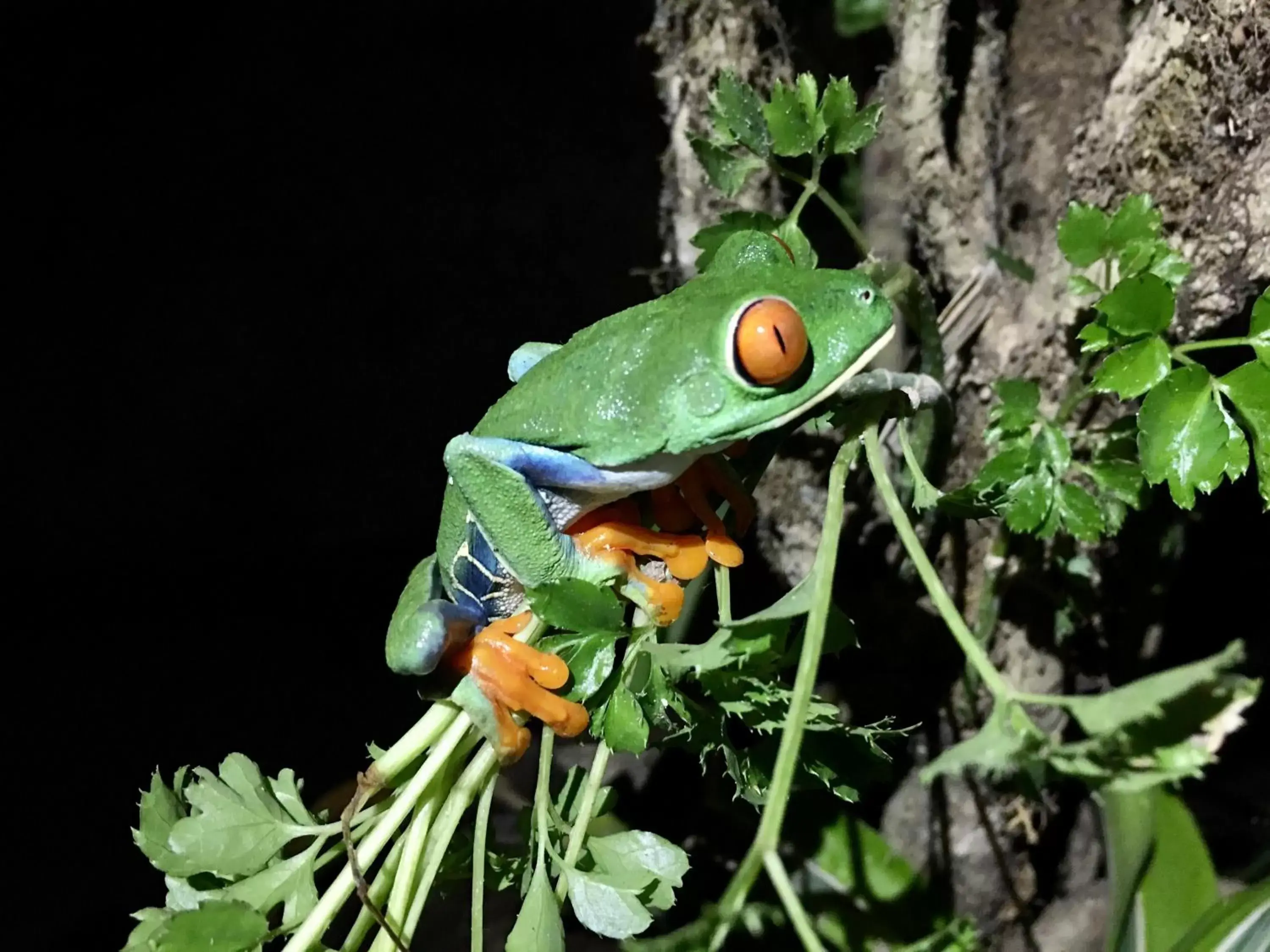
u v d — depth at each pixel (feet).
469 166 1.02
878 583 0.83
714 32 0.74
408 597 0.63
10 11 0.86
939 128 0.73
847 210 0.83
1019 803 0.82
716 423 0.56
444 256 1.06
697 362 0.56
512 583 0.61
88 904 0.97
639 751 0.52
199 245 1.04
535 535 0.57
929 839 0.84
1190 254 0.66
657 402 0.56
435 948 0.90
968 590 0.80
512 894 0.93
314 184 1.03
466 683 0.55
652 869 0.53
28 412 1.05
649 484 0.59
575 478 0.58
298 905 0.54
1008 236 0.76
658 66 0.77
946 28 0.72
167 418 1.10
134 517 1.14
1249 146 0.62
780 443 0.63
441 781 0.56
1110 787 0.48
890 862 0.76
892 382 0.56
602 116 0.95
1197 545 0.86
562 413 0.58
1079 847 0.84
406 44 0.97
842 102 0.61
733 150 0.65
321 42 0.97
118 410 1.08
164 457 1.12
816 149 0.62
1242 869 0.83
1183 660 0.91
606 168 0.97
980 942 0.84
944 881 0.84
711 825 0.92
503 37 0.96
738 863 0.91
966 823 0.83
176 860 0.54
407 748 0.55
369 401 1.13
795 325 0.54
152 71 0.95
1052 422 0.64
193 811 0.55
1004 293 0.74
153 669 1.14
